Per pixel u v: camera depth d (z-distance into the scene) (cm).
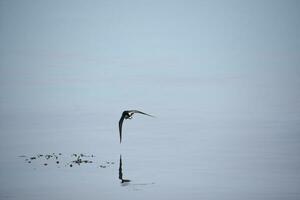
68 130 7144
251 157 5475
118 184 4503
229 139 6438
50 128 7288
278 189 4378
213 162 5281
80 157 5484
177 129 7206
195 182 4584
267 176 4747
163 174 4816
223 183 4544
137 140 6456
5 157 5512
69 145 6131
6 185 4506
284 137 6444
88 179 4656
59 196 4209
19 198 4162
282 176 4734
